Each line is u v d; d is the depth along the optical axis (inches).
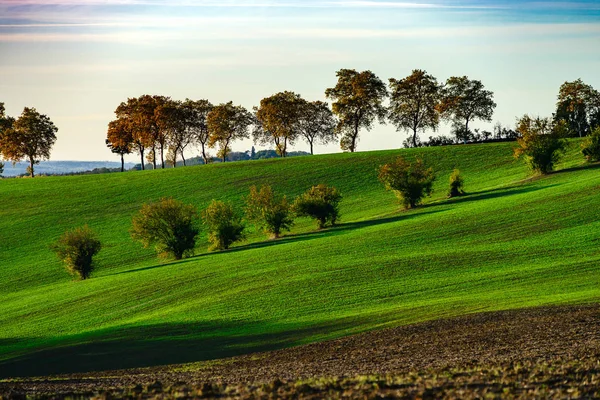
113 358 1396.4
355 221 3476.9
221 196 4581.7
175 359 1332.4
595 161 3848.4
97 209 4500.5
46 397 819.4
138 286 2397.9
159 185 5002.5
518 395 660.7
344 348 1216.8
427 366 938.1
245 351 1347.2
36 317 2172.7
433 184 4315.9
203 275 2401.6
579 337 1076.5
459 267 2054.6
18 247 3806.6
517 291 1664.6
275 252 2706.7
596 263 1910.7
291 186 4677.7
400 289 1855.3
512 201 3061.0
